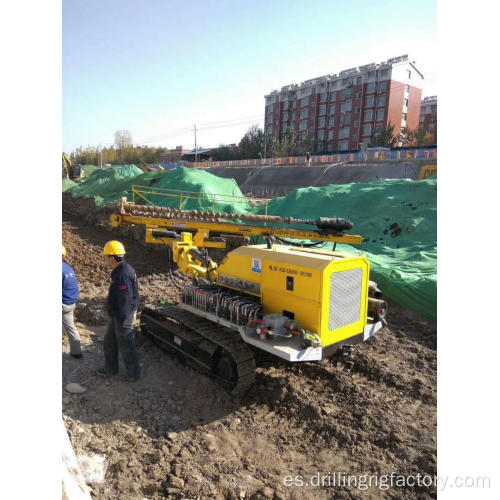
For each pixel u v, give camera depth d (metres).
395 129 58.81
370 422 4.64
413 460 4.03
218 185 18.55
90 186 23.77
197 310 5.66
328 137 65.75
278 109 73.19
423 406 4.99
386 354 6.38
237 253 5.48
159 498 3.52
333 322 4.57
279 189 32.53
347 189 13.50
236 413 4.89
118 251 5.05
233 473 3.89
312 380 5.59
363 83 59.50
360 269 4.83
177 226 8.34
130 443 4.20
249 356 5.09
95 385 5.09
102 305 8.19
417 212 11.34
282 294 4.82
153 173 20.69
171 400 5.03
